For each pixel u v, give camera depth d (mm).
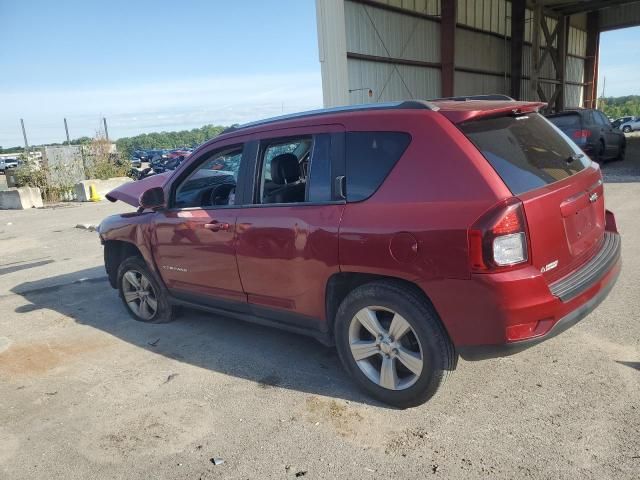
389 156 3102
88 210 15859
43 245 10078
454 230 2723
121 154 23891
